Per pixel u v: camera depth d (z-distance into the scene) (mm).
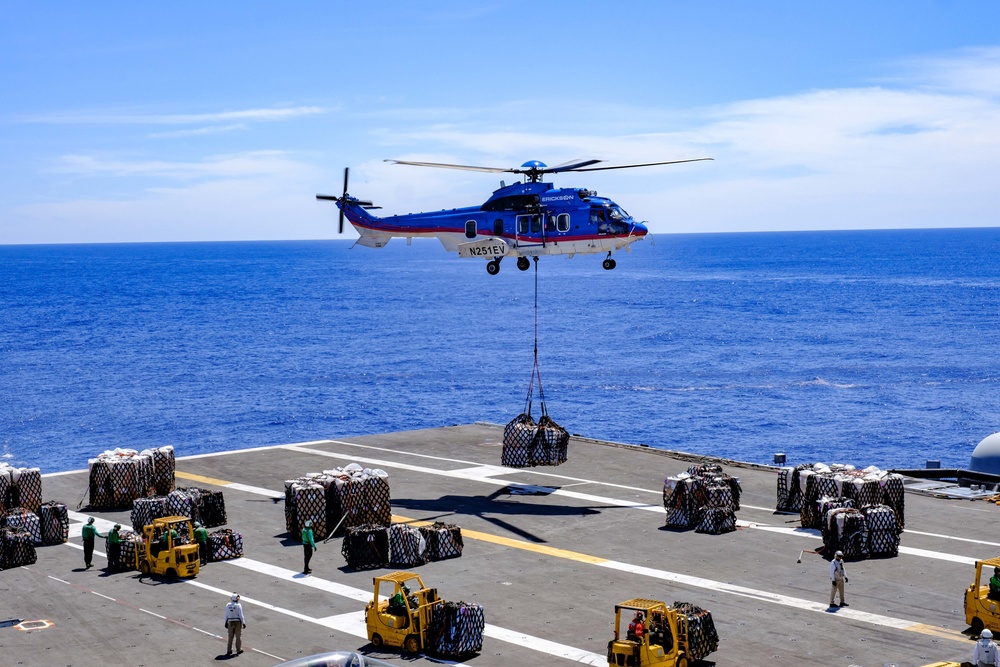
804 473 39156
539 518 40406
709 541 36875
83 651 27297
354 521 38375
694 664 25531
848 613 29203
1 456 87250
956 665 22656
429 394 116500
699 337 168500
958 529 38125
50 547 38062
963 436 91812
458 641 26344
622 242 45281
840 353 147375
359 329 187000
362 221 51125
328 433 96000
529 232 45969
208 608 30672
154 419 103250
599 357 146750
